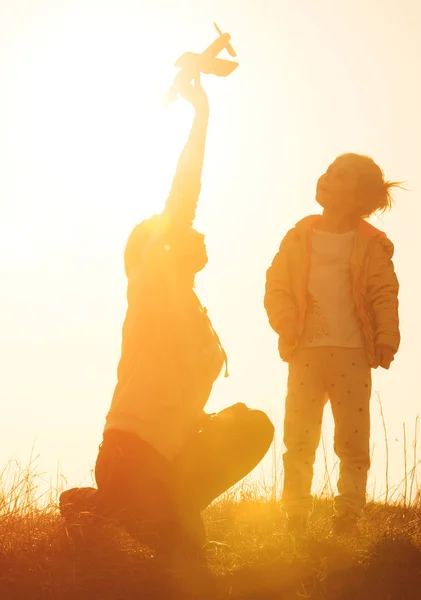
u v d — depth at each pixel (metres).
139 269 4.60
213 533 5.16
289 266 5.67
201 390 4.55
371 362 5.40
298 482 5.34
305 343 5.48
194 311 4.58
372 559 4.45
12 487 5.15
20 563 4.31
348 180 5.68
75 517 4.71
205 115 4.72
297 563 4.38
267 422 4.61
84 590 4.04
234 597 4.02
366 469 5.38
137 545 4.62
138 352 4.45
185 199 4.68
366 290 5.52
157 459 4.31
